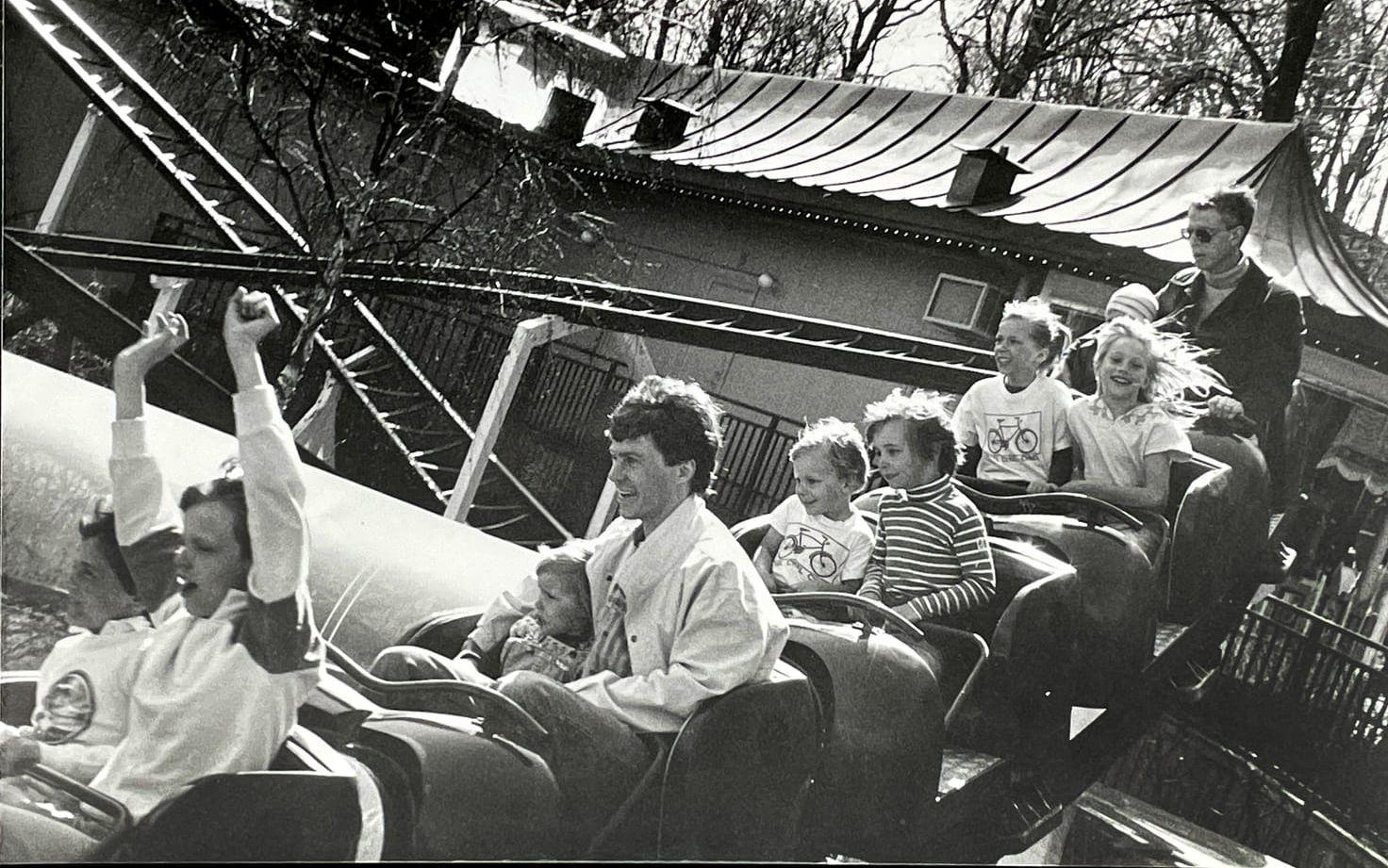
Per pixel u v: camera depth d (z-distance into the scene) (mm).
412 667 4199
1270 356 6043
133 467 3793
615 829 4043
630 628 4219
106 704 3699
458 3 5613
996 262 6285
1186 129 7191
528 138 5867
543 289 5738
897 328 6297
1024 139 7367
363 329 5297
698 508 4289
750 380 5730
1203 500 5758
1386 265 7418
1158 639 5766
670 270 6184
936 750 4758
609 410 5586
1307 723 6211
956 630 5039
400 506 4715
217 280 5035
